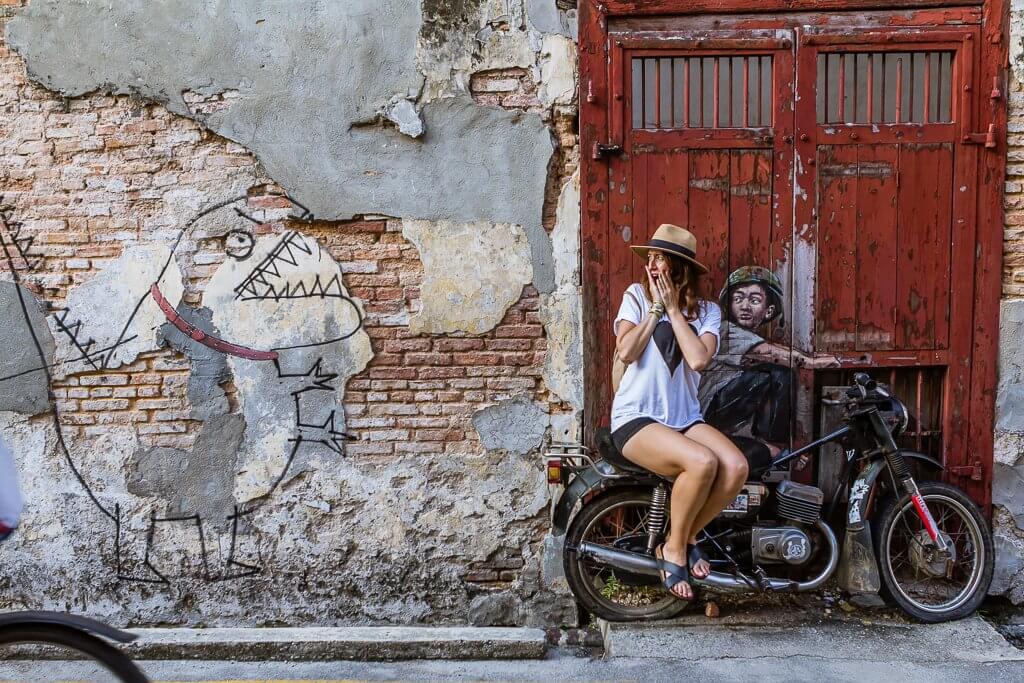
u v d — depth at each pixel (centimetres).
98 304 436
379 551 438
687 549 394
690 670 367
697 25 425
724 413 434
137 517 438
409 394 437
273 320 434
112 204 434
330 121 429
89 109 431
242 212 432
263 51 427
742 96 427
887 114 426
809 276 428
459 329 434
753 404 433
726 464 373
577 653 415
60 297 436
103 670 307
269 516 438
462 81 428
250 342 434
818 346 430
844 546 412
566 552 409
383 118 428
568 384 432
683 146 425
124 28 427
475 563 438
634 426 390
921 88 426
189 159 431
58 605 439
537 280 432
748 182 427
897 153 425
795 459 432
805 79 422
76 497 438
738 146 426
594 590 411
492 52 427
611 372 432
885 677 358
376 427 437
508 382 434
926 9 423
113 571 438
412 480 437
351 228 434
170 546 438
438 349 436
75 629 277
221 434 437
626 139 426
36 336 436
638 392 395
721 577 391
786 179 426
